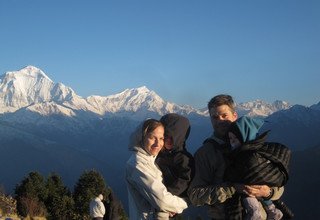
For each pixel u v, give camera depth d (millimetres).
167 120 2721
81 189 18328
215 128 2736
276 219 2480
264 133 2420
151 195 2525
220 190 2418
